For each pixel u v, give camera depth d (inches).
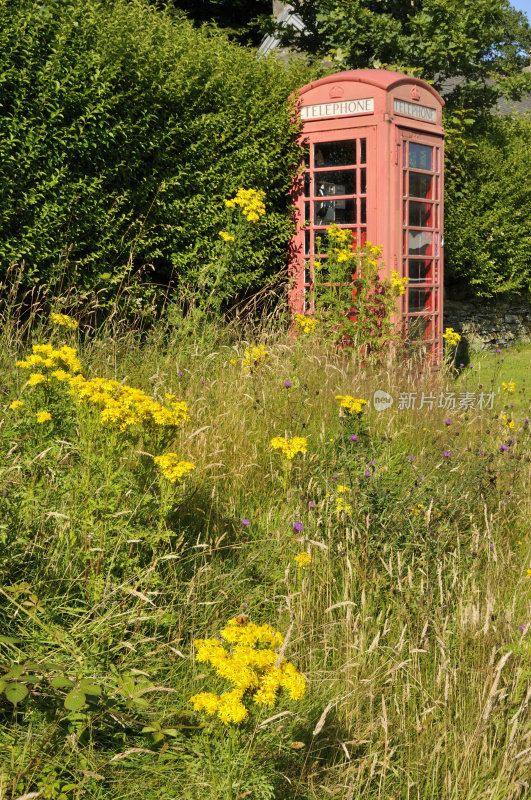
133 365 244.4
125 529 124.6
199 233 335.0
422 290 405.4
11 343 228.7
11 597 112.3
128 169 302.8
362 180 376.2
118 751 99.3
